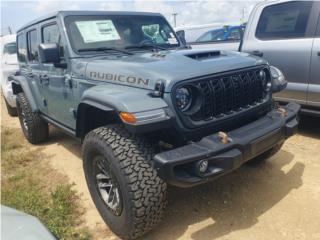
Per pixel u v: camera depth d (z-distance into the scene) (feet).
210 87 9.20
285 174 12.73
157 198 8.79
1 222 6.67
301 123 17.99
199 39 28.30
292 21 15.89
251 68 10.39
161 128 8.47
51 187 13.52
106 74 10.49
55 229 10.23
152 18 14.64
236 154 8.61
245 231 9.78
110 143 9.05
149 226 9.14
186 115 8.80
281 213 10.45
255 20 17.52
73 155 16.71
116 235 10.03
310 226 9.80
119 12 13.94
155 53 11.58
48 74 14.44
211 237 9.65
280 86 11.71
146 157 8.87
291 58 15.66
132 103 8.46
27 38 17.49
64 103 13.43
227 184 12.30
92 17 13.24
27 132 18.65
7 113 28.63
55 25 13.38
